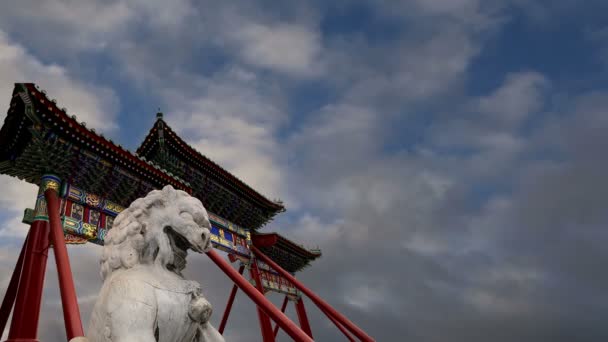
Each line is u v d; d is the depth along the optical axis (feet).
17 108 51.49
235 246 89.66
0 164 56.85
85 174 56.54
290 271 119.55
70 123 51.90
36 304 41.81
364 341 71.15
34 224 49.08
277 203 102.22
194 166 80.48
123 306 11.19
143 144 78.48
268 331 82.28
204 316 13.00
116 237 13.61
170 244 14.08
